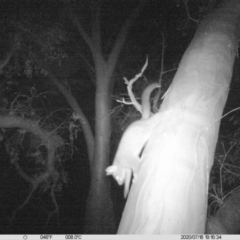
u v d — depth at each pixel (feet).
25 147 53.01
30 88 50.11
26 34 45.19
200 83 13.52
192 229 10.88
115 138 56.39
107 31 55.36
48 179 53.01
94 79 55.11
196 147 11.92
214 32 15.26
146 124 14.98
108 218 47.24
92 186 47.52
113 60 47.98
